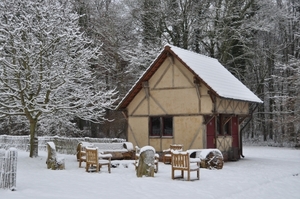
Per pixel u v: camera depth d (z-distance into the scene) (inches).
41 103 767.1
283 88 1594.5
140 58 1290.6
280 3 1472.7
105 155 583.8
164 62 823.7
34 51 704.4
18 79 669.9
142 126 844.6
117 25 1397.6
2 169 399.9
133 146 839.7
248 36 1414.9
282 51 1599.4
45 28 692.7
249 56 1454.2
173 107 804.0
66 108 727.7
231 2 1290.6
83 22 1307.8
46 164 675.4
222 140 821.9
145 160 531.8
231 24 1306.6
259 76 1654.8
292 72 1395.2
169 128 813.2
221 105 779.4
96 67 1347.2
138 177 524.1
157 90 829.2
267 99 1796.3
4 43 682.2
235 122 898.7
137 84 834.2
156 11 1317.7
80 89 783.1
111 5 1461.6
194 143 769.6
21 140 1061.8
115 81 1385.3
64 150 994.1
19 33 693.9
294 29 1514.5
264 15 1328.7
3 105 690.2
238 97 803.4
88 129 1536.7
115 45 1375.5
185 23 1339.8
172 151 513.7
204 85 765.9
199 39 1384.1
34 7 726.5
